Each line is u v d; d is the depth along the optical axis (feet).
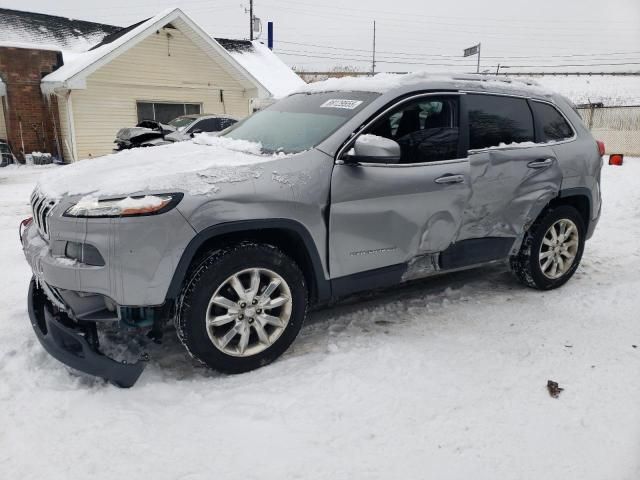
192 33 56.54
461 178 12.41
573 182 14.78
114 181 9.51
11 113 54.03
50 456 7.75
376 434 8.50
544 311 13.70
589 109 65.98
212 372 10.45
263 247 10.20
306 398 9.44
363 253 11.40
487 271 17.08
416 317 13.26
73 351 9.42
